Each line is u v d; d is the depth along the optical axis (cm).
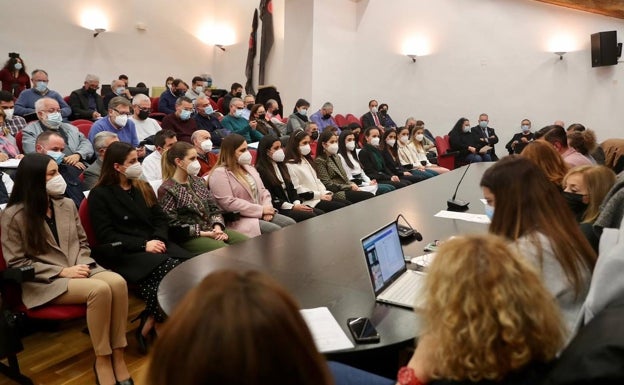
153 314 236
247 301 52
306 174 420
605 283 102
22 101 511
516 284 83
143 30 914
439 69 823
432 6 814
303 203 405
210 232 296
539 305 83
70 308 210
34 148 380
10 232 214
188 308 53
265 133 600
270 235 237
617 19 698
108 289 208
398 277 171
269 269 184
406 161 628
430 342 92
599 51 696
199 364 49
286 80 836
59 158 326
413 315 143
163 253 257
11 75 681
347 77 868
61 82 810
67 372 225
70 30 813
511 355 81
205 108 549
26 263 215
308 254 204
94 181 338
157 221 274
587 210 215
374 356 158
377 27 857
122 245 246
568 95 740
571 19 724
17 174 219
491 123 796
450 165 729
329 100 839
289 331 52
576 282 123
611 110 714
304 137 421
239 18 1002
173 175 306
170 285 167
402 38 842
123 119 427
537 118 765
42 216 221
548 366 84
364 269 184
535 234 128
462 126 756
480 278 84
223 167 339
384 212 292
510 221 134
